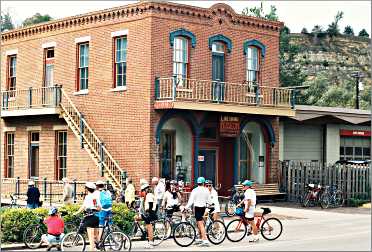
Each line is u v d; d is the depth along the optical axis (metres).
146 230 24.00
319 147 42.00
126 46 34.09
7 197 38.56
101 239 21.33
